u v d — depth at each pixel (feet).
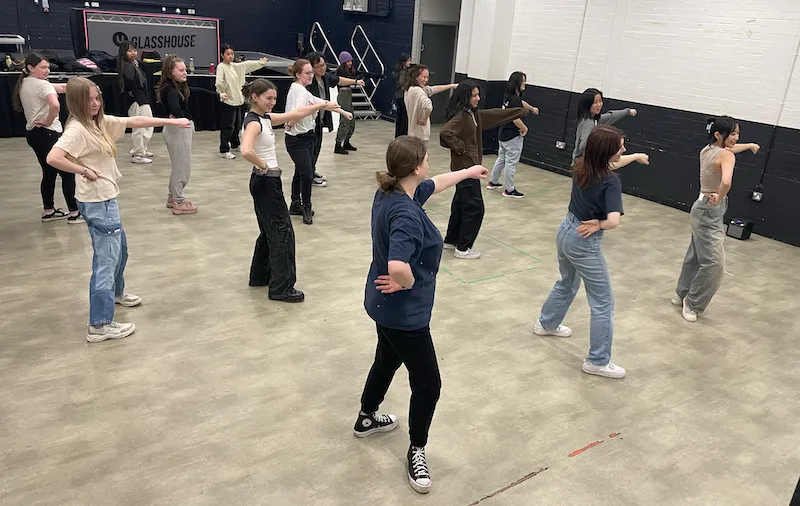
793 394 11.93
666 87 24.86
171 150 19.43
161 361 11.68
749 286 17.31
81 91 10.77
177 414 10.16
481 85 32.09
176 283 15.06
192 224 19.22
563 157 29.91
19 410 9.98
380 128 38.83
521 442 10.01
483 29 31.42
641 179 26.37
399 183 7.83
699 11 23.26
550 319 13.38
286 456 9.34
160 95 18.89
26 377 10.89
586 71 28.07
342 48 46.50
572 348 13.21
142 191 22.27
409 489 8.82
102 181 11.48
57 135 17.65
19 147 27.91
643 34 25.43
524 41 30.86
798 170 20.98
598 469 9.48
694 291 14.70
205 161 27.40
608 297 11.75
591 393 11.56
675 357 13.11
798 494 6.55
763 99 21.65
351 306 14.40
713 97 23.22
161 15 35.94
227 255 16.98
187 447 9.39
